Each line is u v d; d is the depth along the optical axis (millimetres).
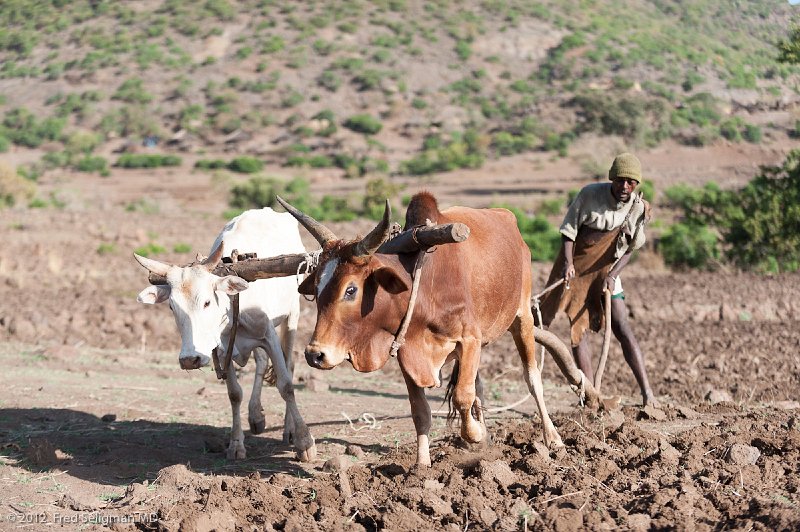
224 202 56031
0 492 6598
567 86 121562
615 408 8211
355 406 9602
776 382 10438
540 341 7773
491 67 134125
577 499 5617
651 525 5242
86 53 143125
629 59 125125
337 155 85062
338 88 123500
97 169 81375
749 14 80688
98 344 14094
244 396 10289
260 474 7051
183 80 126938
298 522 5512
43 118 117750
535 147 85562
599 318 8500
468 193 55219
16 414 9109
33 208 45250
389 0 157625
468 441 6277
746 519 5117
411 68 132125
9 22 166375
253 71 132125
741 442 6738
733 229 22109
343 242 5945
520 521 5395
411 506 5695
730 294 17656
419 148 96688
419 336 6090
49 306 17234
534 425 7793
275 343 7684
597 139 67750
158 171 81375
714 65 102875
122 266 24438
